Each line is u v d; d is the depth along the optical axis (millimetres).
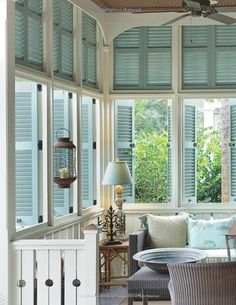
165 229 7383
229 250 5934
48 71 6219
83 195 7734
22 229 5539
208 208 8297
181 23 8242
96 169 8172
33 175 6039
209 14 5836
